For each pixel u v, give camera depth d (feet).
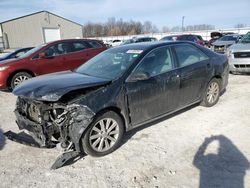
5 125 15.55
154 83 12.84
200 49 16.34
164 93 13.43
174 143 12.31
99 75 12.65
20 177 9.94
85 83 10.99
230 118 15.26
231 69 28.12
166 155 11.24
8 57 36.55
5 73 23.36
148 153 11.45
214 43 52.11
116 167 10.46
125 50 14.25
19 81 24.04
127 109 11.93
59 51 26.03
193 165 10.39
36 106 10.53
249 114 15.80
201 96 16.34
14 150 12.14
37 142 10.96
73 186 9.32
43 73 24.93
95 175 9.95
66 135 10.37
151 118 13.26
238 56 27.25
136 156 11.23
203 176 9.65
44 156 11.52
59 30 144.87
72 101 10.28
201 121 14.90
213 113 16.16
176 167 10.30
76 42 27.40
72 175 9.99
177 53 14.62
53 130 10.32
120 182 9.47
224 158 10.80
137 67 12.48
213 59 16.75
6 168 10.57
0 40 133.28
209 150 11.51
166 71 13.64
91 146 10.86
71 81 11.45
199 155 11.13
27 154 11.73
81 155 11.46
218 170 9.98
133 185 9.28
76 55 26.78
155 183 9.35
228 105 17.71
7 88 23.95
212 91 17.08
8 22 132.87
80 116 10.22
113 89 11.35
